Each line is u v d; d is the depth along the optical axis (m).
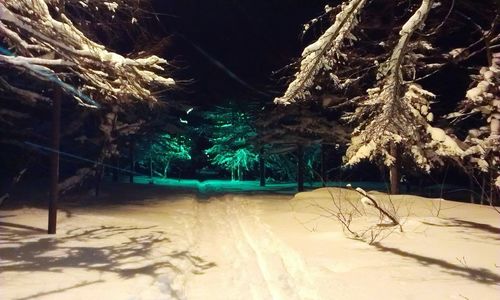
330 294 6.18
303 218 12.97
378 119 7.54
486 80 12.99
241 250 9.48
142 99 9.26
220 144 37.84
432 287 6.34
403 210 13.55
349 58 11.68
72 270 7.24
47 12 6.84
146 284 6.43
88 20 10.07
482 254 8.12
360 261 7.90
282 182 36.62
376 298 5.97
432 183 28.91
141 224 12.07
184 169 46.97
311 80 6.21
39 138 17.23
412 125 8.41
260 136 26.78
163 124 32.19
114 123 19.03
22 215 12.75
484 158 13.84
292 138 24.14
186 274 7.44
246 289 6.64
